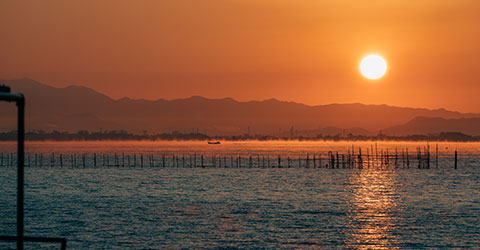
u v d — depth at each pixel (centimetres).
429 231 9681
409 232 9619
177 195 15650
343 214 11700
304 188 17675
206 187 18100
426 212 12025
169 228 10000
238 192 16500
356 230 9806
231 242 8862
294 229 9912
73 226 10188
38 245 8538
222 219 11000
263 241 8925
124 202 13888
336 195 15625
